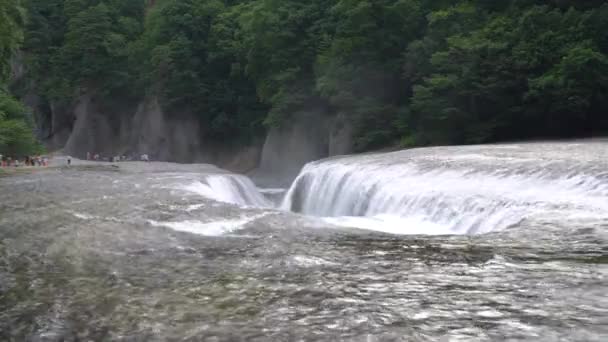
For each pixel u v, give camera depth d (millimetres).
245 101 84438
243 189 40250
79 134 96750
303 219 17594
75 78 97125
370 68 56188
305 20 66875
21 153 63031
